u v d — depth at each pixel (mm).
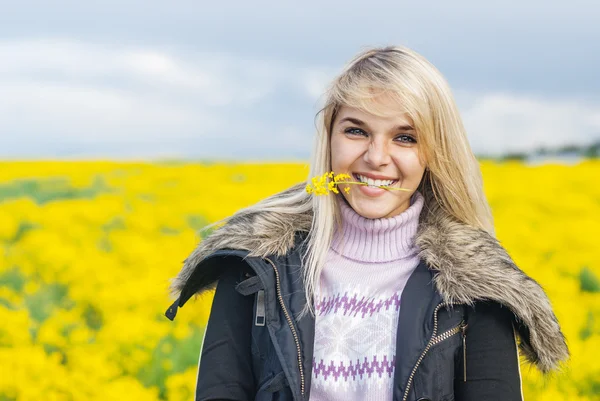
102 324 8430
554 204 14742
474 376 2900
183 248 10852
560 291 8461
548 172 19750
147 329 6922
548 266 9789
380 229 3104
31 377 6344
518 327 3029
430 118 3002
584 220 12180
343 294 3070
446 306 2912
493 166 22922
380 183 3070
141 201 16859
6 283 9797
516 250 10758
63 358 7285
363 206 3080
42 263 10156
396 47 3068
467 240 3035
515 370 2918
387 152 3033
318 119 3174
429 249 3027
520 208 13836
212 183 20875
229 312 3121
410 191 3092
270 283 3049
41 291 9133
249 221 3209
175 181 22906
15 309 8469
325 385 2982
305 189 3201
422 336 2887
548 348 3010
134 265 10102
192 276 3186
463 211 3145
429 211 3232
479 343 2920
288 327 2986
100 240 12773
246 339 3092
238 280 3158
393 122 3002
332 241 3178
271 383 2971
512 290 2906
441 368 2867
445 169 3094
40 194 20875
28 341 7254
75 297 8516
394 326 2988
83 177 26047
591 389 6098
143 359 6723
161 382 6641
